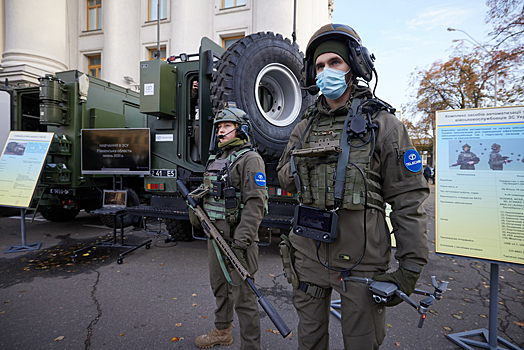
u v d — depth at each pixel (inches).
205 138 149.4
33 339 84.0
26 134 175.8
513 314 100.9
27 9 371.6
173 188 161.9
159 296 110.7
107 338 84.6
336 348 82.2
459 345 82.3
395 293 40.6
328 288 50.3
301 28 414.3
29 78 366.6
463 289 122.0
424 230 41.6
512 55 480.4
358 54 47.2
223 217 70.3
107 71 483.2
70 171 196.2
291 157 52.2
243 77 127.5
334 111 49.4
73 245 176.7
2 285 120.0
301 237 52.3
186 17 453.1
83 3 506.0
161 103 150.7
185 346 81.1
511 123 72.6
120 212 156.8
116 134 170.2
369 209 45.3
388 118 46.4
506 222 72.5
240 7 450.3
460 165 78.0
